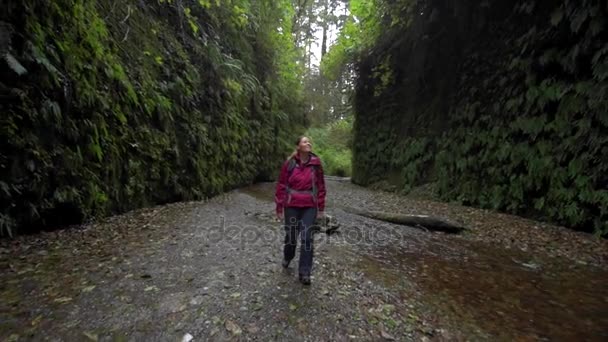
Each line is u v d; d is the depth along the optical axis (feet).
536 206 22.17
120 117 20.62
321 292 10.62
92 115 18.45
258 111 48.49
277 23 54.39
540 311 10.01
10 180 13.91
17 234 14.60
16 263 11.81
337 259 14.07
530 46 23.81
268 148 52.65
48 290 9.96
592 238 17.65
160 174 25.40
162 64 27.12
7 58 12.78
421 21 34.88
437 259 14.75
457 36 33.17
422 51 36.91
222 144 35.14
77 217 17.04
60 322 8.36
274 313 9.18
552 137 21.71
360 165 52.16
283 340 8.00
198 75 31.63
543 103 22.16
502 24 28.07
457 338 8.45
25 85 14.49
